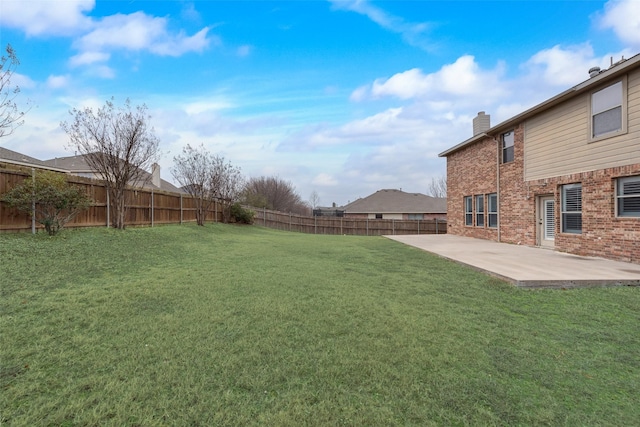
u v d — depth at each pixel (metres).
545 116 10.91
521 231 12.26
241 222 21.34
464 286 5.76
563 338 3.54
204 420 2.09
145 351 2.96
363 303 4.58
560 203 10.31
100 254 6.88
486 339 3.47
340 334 3.49
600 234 8.75
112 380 2.50
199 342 3.18
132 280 5.32
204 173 17.06
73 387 2.40
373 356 3.01
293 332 3.50
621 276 6.14
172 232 11.35
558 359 3.06
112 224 10.16
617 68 7.87
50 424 2.02
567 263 7.80
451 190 18.42
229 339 3.27
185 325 3.59
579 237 9.45
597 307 4.63
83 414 2.12
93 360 2.79
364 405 2.30
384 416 2.18
